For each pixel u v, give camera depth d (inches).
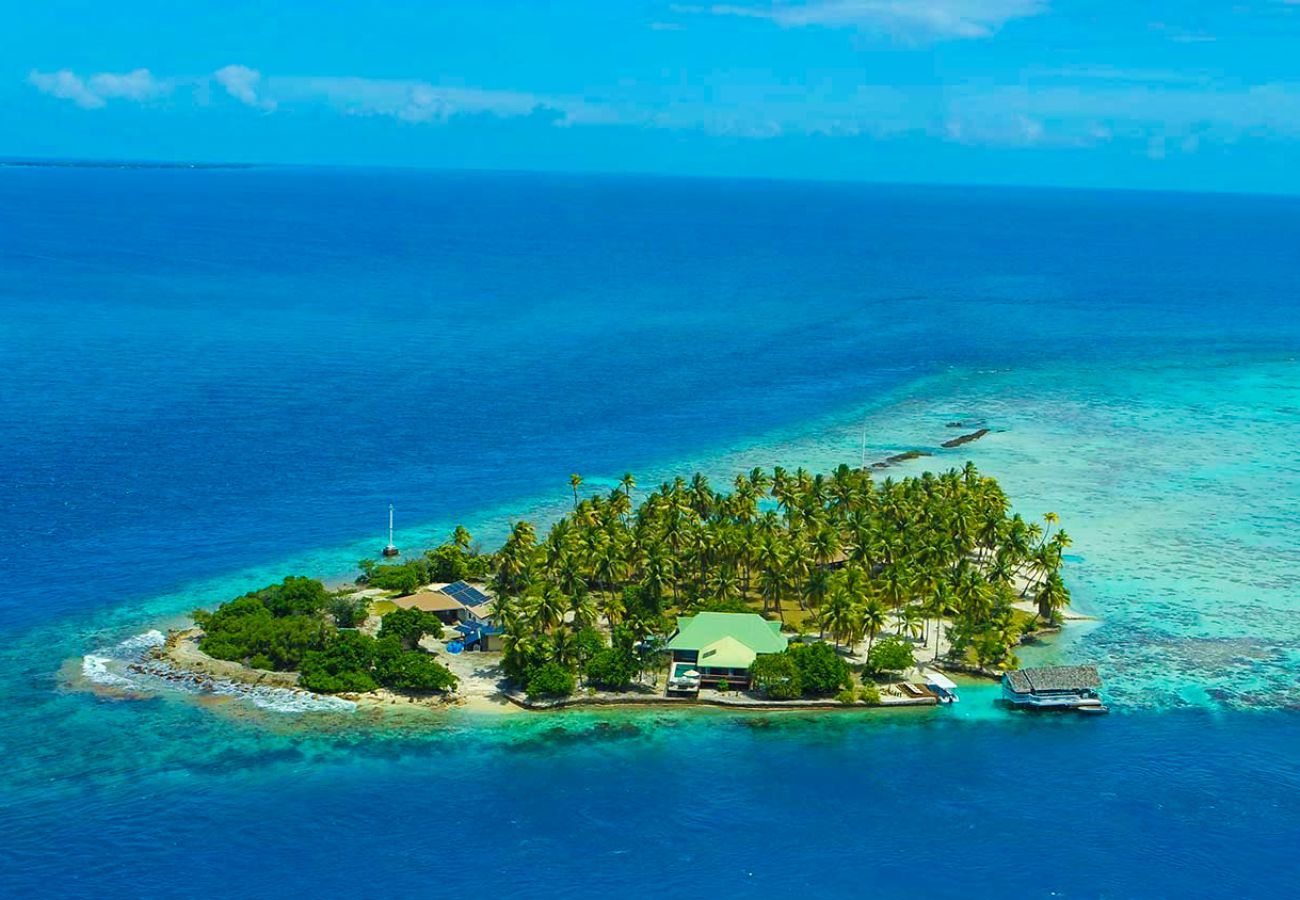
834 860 4375.0
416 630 5826.8
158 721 5123.0
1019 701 5462.6
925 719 5369.1
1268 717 5442.9
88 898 4047.7
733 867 4320.9
